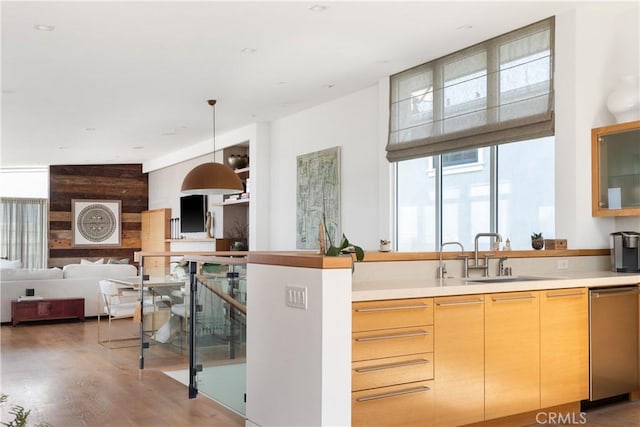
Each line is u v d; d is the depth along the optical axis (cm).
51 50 528
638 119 455
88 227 1335
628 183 445
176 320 551
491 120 527
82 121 839
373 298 293
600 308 386
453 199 613
